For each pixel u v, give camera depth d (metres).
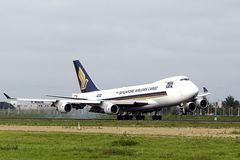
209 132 107.19
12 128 124.31
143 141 78.62
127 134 98.38
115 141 76.12
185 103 187.75
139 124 147.00
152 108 192.88
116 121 176.25
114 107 193.62
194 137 89.12
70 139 83.75
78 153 60.53
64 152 61.81
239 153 60.44
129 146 71.50
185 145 72.06
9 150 64.19
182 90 181.38
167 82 187.88
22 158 56.16
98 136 90.44
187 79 185.50
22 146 70.56
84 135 93.19
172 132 107.12
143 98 194.12
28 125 142.75
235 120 193.50
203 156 56.75
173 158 56.03
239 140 79.75
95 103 196.38
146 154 59.81
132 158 56.12
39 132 104.81
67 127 129.75
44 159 55.53
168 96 185.50
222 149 66.69
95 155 58.31
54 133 100.62
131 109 199.88
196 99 191.00
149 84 195.75
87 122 165.75
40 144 74.75
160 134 99.44
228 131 111.00
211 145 71.81
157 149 66.44
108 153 60.47
